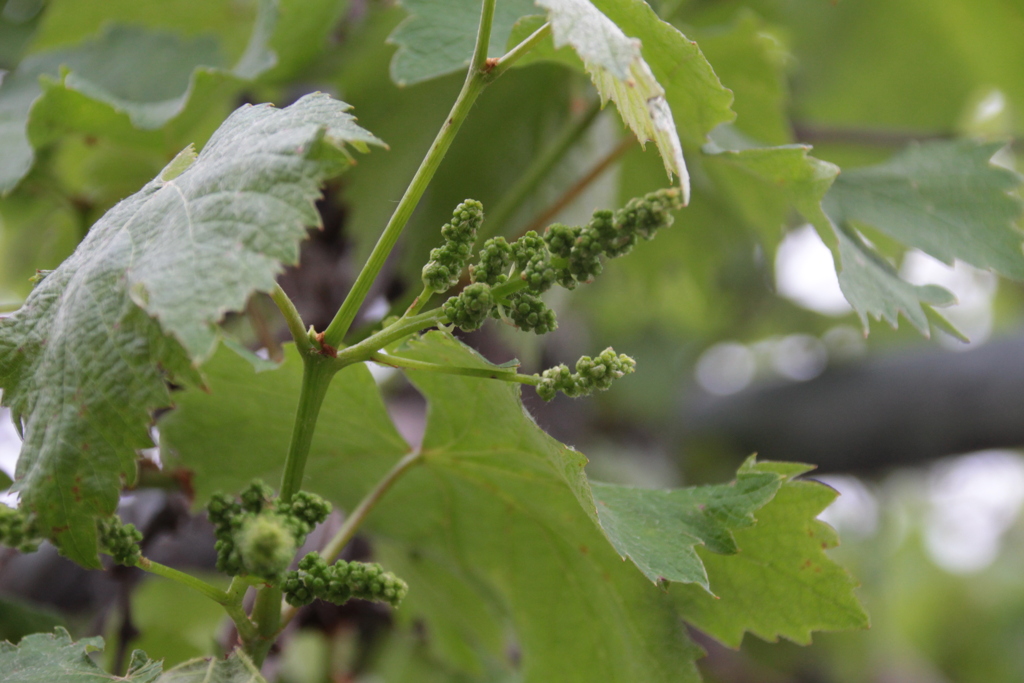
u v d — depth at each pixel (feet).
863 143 3.61
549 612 2.34
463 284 2.58
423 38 2.31
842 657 5.53
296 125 2.01
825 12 3.89
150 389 1.98
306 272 2.63
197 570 2.78
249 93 2.76
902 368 4.73
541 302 2.02
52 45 2.97
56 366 2.01
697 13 3.51
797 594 2.20
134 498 2.58
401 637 3.25
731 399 5.17
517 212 2.69
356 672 3.22
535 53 2.27
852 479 6.34
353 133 1.99
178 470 2.36
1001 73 4.05
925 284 2.38
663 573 2.07
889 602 7.09
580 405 4.56
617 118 2.70
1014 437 4.38
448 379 2.18
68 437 2.00
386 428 2.28
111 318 1.99
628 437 5.21
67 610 2.71
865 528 6.91
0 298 3.62
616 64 1.98
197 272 1.95
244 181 1.98
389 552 2.57
